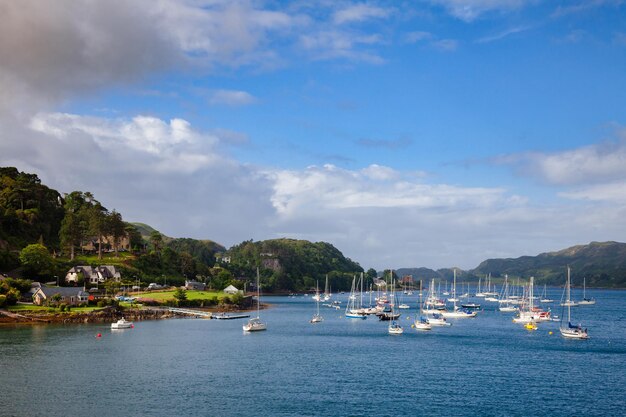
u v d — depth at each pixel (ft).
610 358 403.95
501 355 415.03
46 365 356.18
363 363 377.30
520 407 268.00
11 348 422.41
